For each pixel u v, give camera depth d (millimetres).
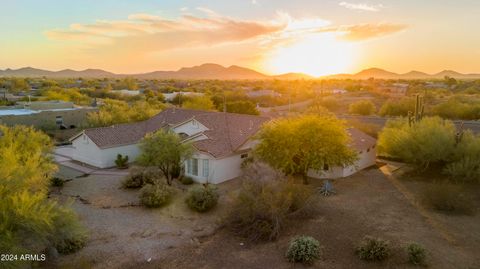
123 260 16359
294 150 26078
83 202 23672
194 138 31344
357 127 40000
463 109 61594
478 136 29625
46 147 25000
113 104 58750
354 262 15750
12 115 45656
